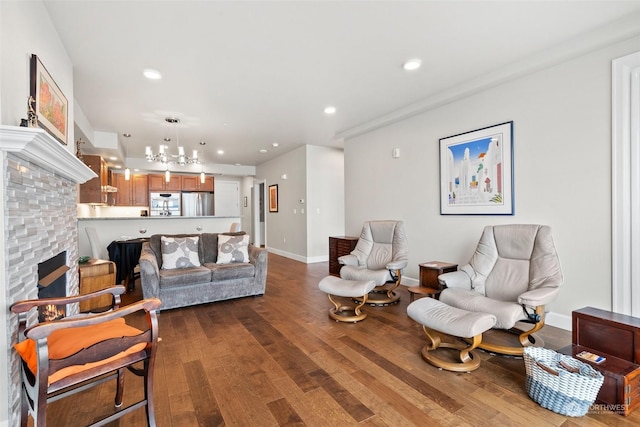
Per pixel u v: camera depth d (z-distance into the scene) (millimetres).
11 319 1351
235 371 2051
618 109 2336
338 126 4793
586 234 2535
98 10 1963
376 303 3479
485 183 3246
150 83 3090
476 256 2820
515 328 2682
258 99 3588
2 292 1285
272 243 7742
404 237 3703
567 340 2439
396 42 2426
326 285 3068
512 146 3000
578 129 2561
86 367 1263
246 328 2814
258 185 8711
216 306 3479
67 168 2023
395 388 1843
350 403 1701
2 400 1280
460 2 1953
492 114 3172
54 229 2021
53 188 1988
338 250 4871
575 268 2604
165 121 4363
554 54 2545
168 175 5078
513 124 2992
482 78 3064
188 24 2139
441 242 3750
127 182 7461
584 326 1986
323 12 2033
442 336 2576
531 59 2689
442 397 1751
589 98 2488
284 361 2182
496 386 1858
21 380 1341
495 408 1650
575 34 2357
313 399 1740
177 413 1625
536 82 2818
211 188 8578
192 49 2475
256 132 5098
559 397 1580
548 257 2402
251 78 3025
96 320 1236
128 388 1870
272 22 2133
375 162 4703
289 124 4652
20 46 1558
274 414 1614
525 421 1546
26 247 1535
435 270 3182
